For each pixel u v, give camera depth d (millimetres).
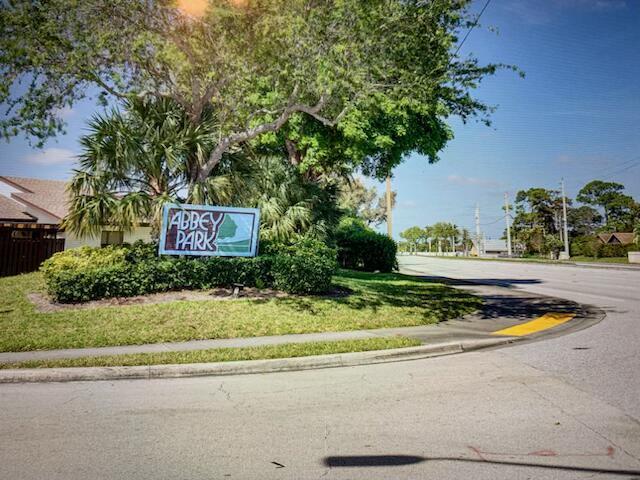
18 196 22969
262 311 9852
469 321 10109
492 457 3479
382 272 23891
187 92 13203
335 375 6055
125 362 6203
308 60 11656
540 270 32812
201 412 4586
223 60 11250
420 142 18109
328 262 12180
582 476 3160
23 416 4469
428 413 4488
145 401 4957
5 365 6012
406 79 11883
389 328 9164
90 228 11648
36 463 3418
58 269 10797
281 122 12609
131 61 11625
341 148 17062
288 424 4230
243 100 12281
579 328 9305
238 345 7426
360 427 4137
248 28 10672
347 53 11289
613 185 95062
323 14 11070
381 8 11156
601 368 6133
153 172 12375
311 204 17797
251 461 3451
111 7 10898
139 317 9055
